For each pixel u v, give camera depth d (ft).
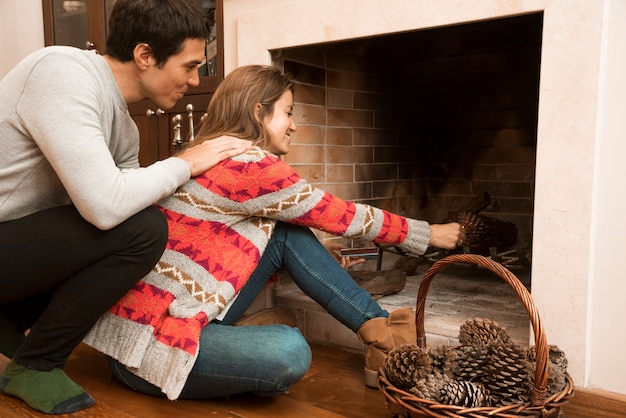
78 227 3.63
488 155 7.28
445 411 3.15
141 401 4.02
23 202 3.73
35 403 3.73
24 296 3.80
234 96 4.41
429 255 6.43
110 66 3.92
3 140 3.55
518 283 3.23
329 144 6.41
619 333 3.98
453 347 3.94
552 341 4.19
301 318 5.63
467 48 7.13
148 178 3.67
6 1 8.43
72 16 7.84
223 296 3.97
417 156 7.77
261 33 5.70
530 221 6.98
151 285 3.96
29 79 3.46
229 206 4.05
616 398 3.95
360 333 4.29
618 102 3.90
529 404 3.16
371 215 4.18
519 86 6.85
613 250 3.97
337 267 4.42
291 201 4.02
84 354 5.07
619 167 3.92
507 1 4.25
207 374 3.87
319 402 4.08
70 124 3.39
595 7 3.88
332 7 5.19
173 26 3.76
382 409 3.96
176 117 6.07
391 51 7.36
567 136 4.05
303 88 6.05
